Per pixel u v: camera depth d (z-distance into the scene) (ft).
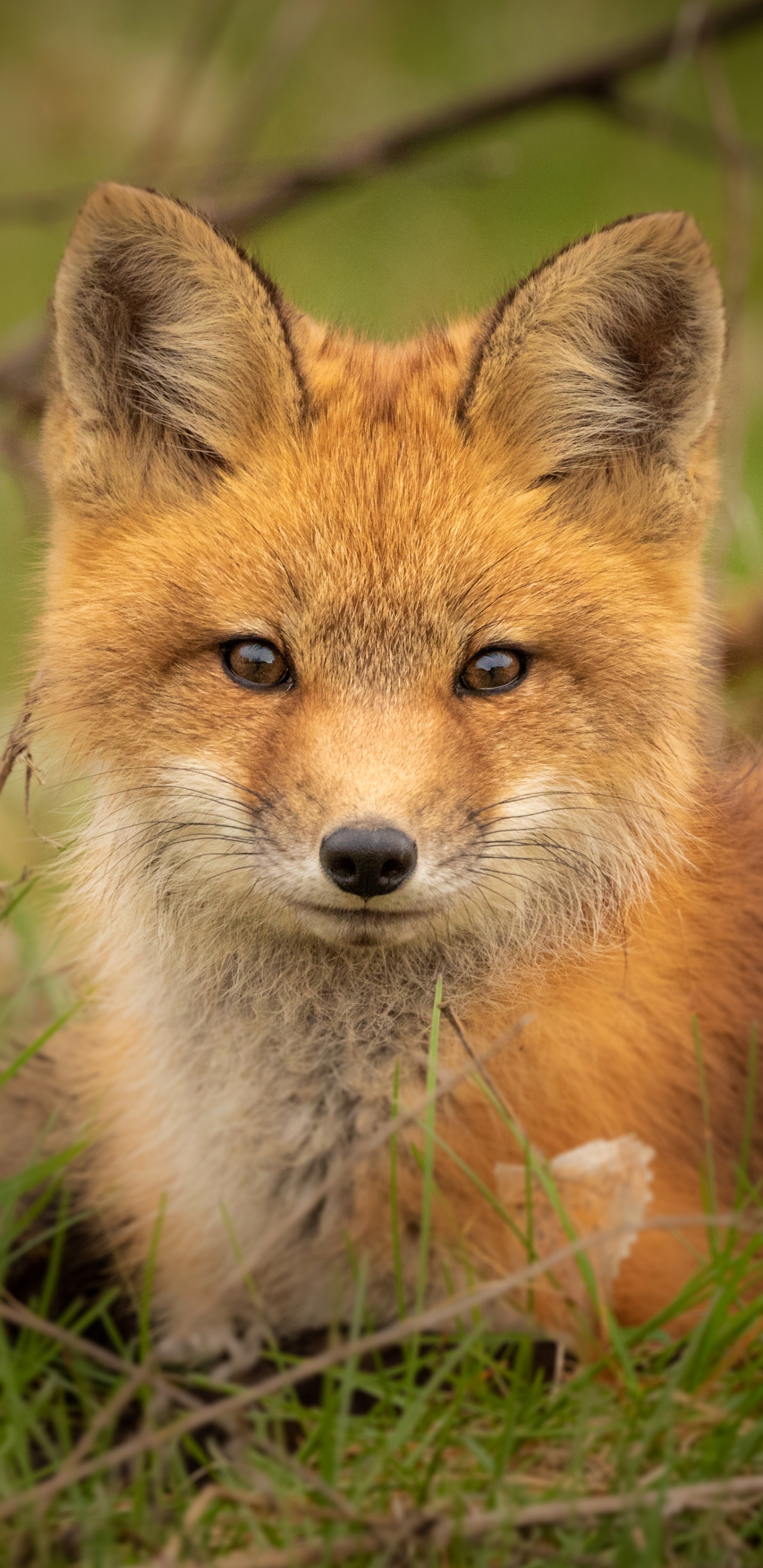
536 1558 16.40
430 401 23.38
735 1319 19.15
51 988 27.66
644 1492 16.66
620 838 22.86
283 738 21.39
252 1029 23.35
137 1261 24.71
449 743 21.34
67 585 23.49
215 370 23.22
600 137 71.41
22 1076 26.40
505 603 21.89
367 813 20.25
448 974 22.85
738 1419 17.60
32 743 24.00
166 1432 16.29
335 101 73.72
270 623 21.67
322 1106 22.94
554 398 23.29
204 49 47.85
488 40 77.05
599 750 22.53
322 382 23.61
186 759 22.03
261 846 21.18
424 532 21.97
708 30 41.29
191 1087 23.57
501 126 44.93
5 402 37.86
